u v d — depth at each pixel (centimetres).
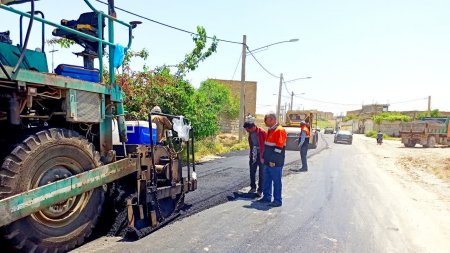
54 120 444
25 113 420
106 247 431
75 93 415
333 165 1452
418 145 3759
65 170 398
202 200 701
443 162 1797
